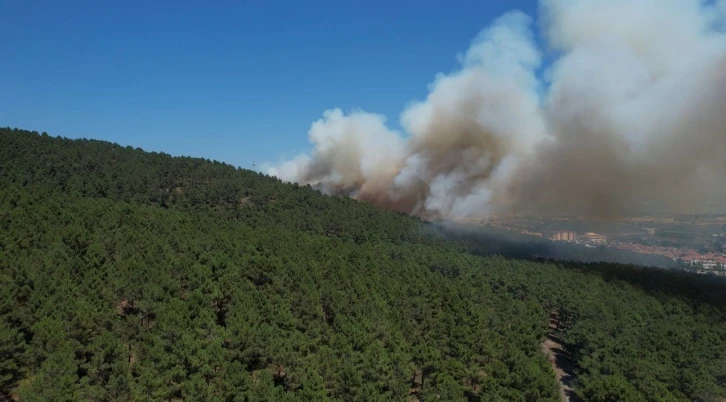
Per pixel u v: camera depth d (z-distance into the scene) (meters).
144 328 46.56
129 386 37.81
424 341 54.88
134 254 59.06
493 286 85.69
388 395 44.28
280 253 71.25
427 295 67.62
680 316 79.81
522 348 59.97
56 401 33.06
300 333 49.78
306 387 41.41
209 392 38.66
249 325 48.03
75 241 59.03
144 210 84.94
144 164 131.12
